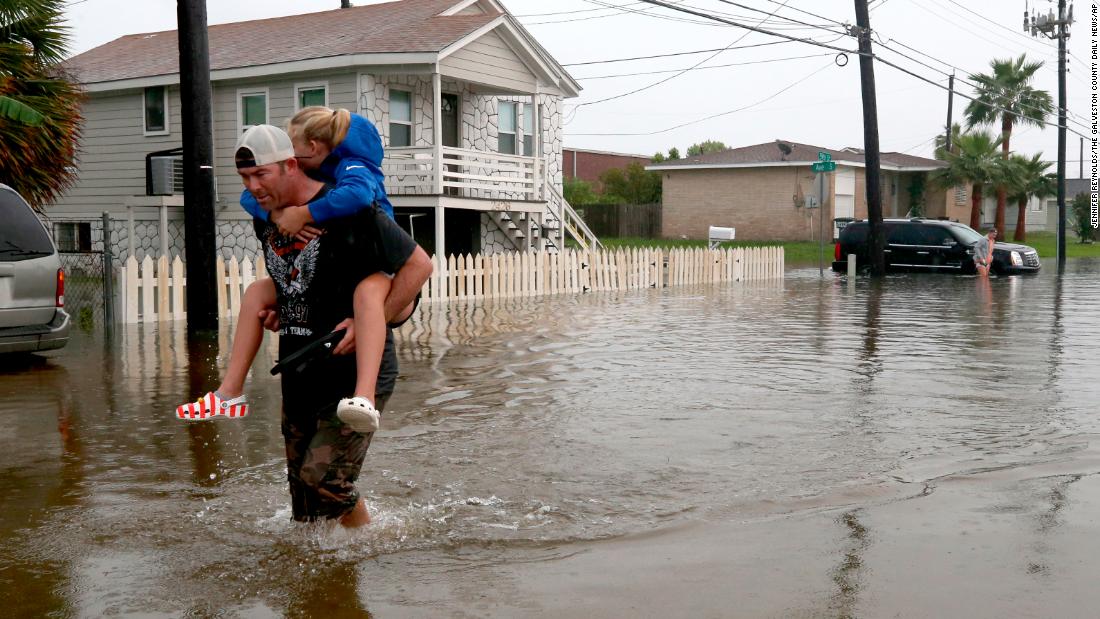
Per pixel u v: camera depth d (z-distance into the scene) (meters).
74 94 15.27
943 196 56.31
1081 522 4.66
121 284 13.45
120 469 5.71
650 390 8.48
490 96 24.91
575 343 11.81
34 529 4.59
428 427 6.88
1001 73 55.12
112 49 28.31
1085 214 64.06
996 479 5.48
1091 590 3.78
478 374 9.34
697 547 4.33
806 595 3.75
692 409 7.60
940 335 12.95
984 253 28.20
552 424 7.01
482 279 19.03
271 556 4.21
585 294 20.58
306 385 4.13
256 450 6.19
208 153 12.46
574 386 8.67
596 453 6.11
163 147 24.14
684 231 53.03
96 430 6.79
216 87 23.36
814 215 49.62
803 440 6.51
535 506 4.96
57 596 3.79
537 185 23.86
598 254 21.69
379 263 4.04
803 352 11.09
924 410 7.59
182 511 4.87
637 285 22.89
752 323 14.48
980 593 3.76
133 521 4.70
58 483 5.41
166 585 3.90
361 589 3.85
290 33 25.09
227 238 23.53
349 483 4.25
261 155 3.96
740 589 3.82
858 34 27.06
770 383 8.88
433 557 4.21
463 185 21.53
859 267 30.22
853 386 8.73
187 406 4.18
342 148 4.12
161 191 19.86
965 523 4.65
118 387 8.55
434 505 4.96
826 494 5.18
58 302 9.77
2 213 9.43
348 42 22.03
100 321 13.91
